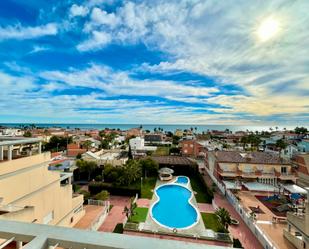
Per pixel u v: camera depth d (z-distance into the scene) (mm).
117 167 29797
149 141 95250
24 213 8891
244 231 17359
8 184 10477
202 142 62188
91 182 28703
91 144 65062
